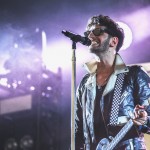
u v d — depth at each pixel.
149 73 3.27
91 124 3.04
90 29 3.17
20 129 8.32
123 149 2.89
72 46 3.06
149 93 3.00
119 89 3.03
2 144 8.56
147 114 2.92
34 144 8.18
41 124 7.84
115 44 3.17
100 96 3.07
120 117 2.97
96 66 3.22
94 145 3.00
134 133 2.89
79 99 3.21
